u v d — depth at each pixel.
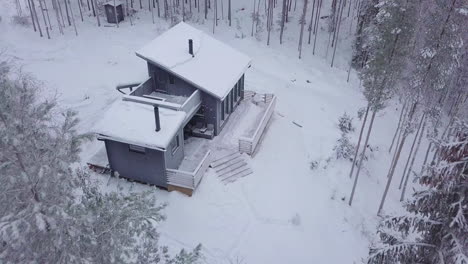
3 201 7.67
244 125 22.52
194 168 18.61
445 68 17.25
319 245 16.27
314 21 40.44
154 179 17.62
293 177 19.66
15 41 32.78
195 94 19.39
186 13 39.81
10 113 7.53
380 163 23.38
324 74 32.88
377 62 17.12
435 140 10.33
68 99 24.08
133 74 27.62
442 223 10.09
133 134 16.42
